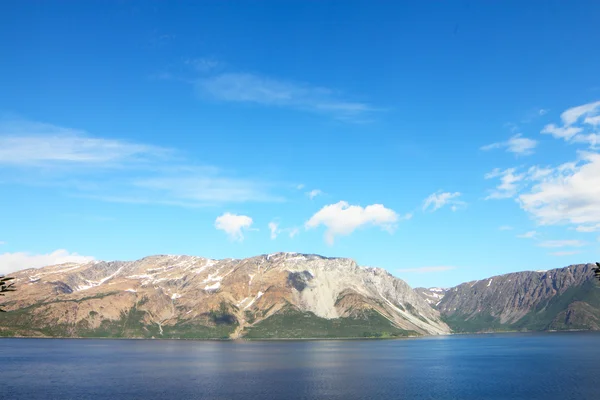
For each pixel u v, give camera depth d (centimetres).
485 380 19300
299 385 18075
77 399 15062
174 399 15025
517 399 14838
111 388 17250
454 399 15012
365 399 15075
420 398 15238
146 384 18275
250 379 19825
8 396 15688
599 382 18175
